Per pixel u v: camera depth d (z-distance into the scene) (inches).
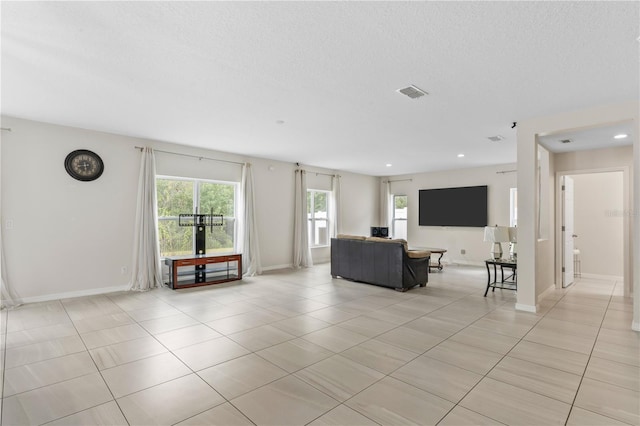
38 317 151.7
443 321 149.2
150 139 213.8
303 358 110.2
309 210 327.6
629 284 197.9
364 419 77.2
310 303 179.6
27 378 96.0
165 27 85.9
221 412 80.0
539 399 85.7
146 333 132.6
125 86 126.3
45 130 178.5
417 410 80.7
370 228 385.1
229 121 171.9
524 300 166.1
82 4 76.0
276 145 229.6
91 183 193.6
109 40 92.6
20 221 172.1
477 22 82.4
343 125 177.8
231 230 265.6
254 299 187.6
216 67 109.3
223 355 112.3
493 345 121.5
